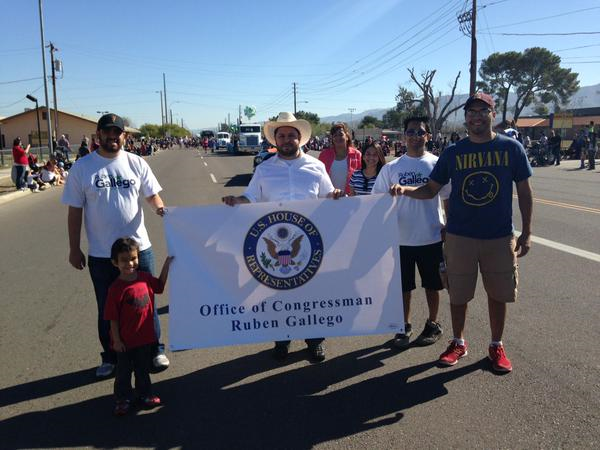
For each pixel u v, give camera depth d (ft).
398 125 287.48
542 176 57.41
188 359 13.05
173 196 47.26
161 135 344.69
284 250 11.73
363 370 12.14
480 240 11.55
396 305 12.02
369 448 9.11
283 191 12.58
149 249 12.57
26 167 56.24
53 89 119.24
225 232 11.60
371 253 11.88
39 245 27.73
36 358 13.20
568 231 26.48
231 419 10.23
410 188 12.20
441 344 13.44
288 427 9.88
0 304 17.54
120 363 10.43
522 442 9.09
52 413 10.61
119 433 9.84
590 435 9.21
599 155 86.84
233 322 11.78
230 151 157.58
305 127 12.56
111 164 11.80
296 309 11.91
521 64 194.39
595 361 12.01
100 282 11.93
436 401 10.57
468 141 11.47
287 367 12.46
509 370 11.62
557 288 17.40
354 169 16.92
